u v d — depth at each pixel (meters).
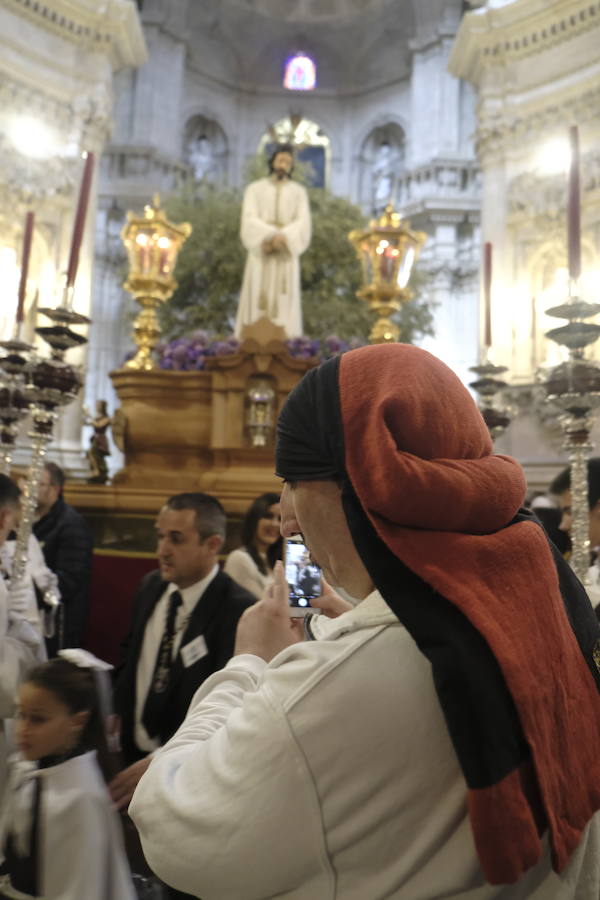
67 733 1.96
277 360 5.25
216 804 0.82
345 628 0.86
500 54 11.55
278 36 24.08
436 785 0.79
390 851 0.80
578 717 0.87
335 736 0.79
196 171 23.69
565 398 2.33
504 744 0.75
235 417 5.23
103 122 12.13
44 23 11.54
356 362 0.90
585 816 0.85
